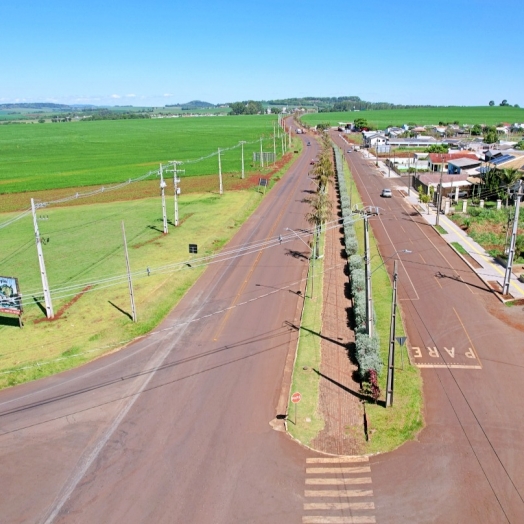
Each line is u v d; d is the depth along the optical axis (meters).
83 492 23.94
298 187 100.81
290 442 26.91
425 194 86.62
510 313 41.75
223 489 23.86
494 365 34.09
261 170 121.12
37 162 141.62
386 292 46.03
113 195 92.25
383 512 22.31
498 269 51.47
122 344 37.81
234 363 34.91
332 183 105.69
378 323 39.84
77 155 158.50
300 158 149.25
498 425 28.00
